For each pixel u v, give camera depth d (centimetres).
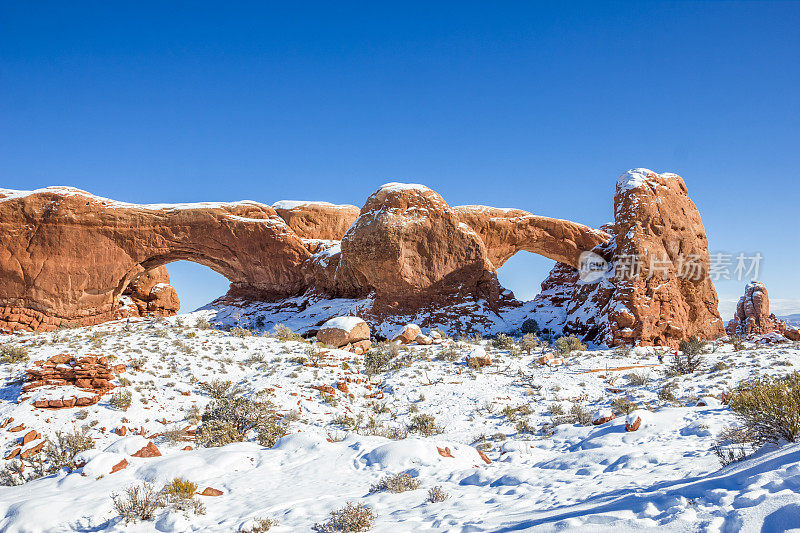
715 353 2797
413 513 778
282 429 1678
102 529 827
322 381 2355
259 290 4194
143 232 3953
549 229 4438
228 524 809
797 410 774
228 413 1756
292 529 762
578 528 489
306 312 3850
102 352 2497
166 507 892
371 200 3794
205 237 4059
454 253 3712
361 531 714
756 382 945
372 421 1903
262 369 2505
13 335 3425
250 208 4234
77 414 1861
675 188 3631
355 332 3028
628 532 460
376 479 1046
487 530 595
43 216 3766
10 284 3678
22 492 1080
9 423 1766
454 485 959
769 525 402
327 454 1259
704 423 1316
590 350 3075
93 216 3859
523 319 3781
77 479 1105
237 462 1207
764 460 608
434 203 3750
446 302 3650
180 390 2191
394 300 3572
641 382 2275
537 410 2005
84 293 3806
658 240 3403
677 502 496
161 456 1310
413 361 2802
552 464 1096
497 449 1542
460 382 2452
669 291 3297
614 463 1000
